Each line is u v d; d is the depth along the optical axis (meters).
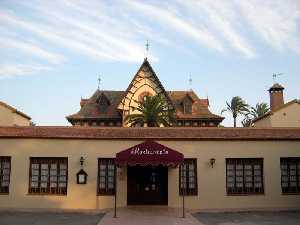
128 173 19.84
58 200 19.14
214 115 49.06
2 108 27.81
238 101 66.06
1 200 19.05
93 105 49.62
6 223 15.16
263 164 19.84
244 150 19.86
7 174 19.41
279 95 38.31
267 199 19.59
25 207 19.05
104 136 19.52
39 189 19.33
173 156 17.22
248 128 20.28
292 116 33.25
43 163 19.52
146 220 15.57
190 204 19.33
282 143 20.06
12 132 19.48
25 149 19.45
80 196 19.19
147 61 45.31
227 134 19.91
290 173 20.02
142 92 44.88
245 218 16.83
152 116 40.66
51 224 14.98
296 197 19.69
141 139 19.59
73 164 19.42
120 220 15.56
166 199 19.62
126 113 44.59
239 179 19.81
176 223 14.91
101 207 19.17
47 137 19.47
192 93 53.31
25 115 30.31
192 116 48.44
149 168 19.92
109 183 19.50
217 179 19.56
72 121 47.84
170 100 44.12
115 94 51.34
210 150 19.77
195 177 19.61
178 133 19.84
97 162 19.45
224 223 15.46
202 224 14.69
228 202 19.44
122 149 19.53
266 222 15.70
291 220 16.23
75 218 16.62
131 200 19.67
